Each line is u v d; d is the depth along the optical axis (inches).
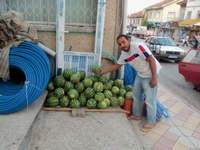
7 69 126.8
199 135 147.6
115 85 175.5
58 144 112.4
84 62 178.9
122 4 177.9
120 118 147.3
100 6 163.6
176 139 140.2
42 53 139.8
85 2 178.5
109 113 153.5
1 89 144.7
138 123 157.8
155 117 148.2
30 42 141.6
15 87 148.6
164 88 261.6
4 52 126.9
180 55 484.7
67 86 158.6
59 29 167.0
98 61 178.7
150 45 540.7
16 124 114.0
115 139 122.3
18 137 102.5
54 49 181.8
